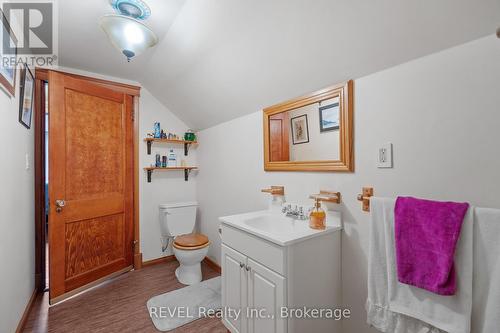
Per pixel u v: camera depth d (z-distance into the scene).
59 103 1.98
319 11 1.14
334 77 1.40
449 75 0.99
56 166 1.96
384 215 1.10
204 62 1.92
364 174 1.31
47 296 2.08
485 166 0.91
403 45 1.07
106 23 1.39
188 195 3.06
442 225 0.90
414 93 1.10
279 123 1.84
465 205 0.87
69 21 1.63
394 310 1.05
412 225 0.99
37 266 2.17
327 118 1.49
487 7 0.83
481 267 0.84
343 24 1.13
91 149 2.24
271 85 1.74
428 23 0.95
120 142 2.52
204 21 1.54
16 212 1.58
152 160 2.80
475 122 0.93
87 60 2.21
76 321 1.74
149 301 1.99
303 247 1.23
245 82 1.87
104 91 2.36
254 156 2.13
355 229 1.36
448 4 0.87
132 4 1.42
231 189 2.44
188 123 3.03
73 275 2.09
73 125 2.09
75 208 2.09
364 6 1.02
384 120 1.21
